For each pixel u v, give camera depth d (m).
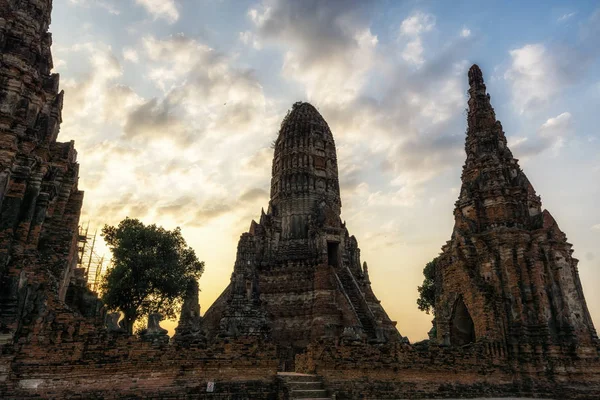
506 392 29.25
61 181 26.70
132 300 49.16
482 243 34.66
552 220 34.72
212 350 22.88
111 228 53.22
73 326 19.47
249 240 45.75
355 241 64.38
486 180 38.38
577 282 33.94
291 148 71.88
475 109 43.56
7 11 25.25
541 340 30.34
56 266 24.38
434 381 27.77
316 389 24.62
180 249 54.22
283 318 52.47
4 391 16.89
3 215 19.73
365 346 27.39
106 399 19.03
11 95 23.33
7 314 17.92
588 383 29.02
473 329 35.19
